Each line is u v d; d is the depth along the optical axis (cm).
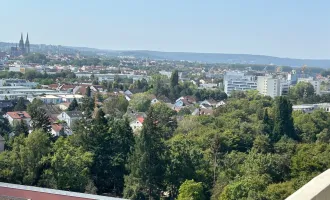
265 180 4688
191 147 5841
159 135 5391
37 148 5338
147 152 5109
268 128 8188
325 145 5862
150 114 5491
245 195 4172
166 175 5206
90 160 5481
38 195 4428
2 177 5097
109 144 5834
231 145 6988
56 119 10544
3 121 8994
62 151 5438
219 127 8225
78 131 5997
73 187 5141
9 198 4419
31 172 5147
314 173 4738
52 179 5116
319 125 8931
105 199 4375
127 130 5994
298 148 6353
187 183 4756
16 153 5331
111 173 5691
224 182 4938
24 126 7144
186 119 9031
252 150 6425
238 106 10800
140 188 5100
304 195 625
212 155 5903
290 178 4956
